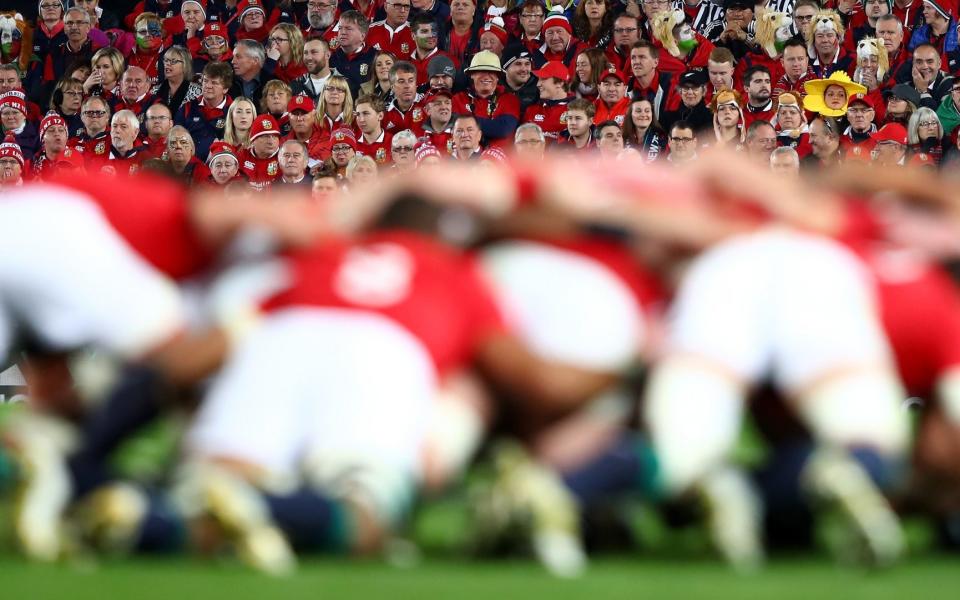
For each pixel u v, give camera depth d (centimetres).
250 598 1116
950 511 1494
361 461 1305
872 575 1297
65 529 1312
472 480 1742
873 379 1444
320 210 1673
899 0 4453
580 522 1381
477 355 1502
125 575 1210
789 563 1378
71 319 1720
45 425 1460
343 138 4244
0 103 4944
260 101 4597
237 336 1515
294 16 4934
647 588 1206
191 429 1507
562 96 4347
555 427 1552
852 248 1595
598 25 4453
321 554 1317
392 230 1555
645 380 1633
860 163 1830
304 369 1357
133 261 1728
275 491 1273
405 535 1520
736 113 4106
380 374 1344
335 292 1404
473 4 4616
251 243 1722
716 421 1432
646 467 1412
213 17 4966
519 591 1183
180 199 1755
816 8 4344
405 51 4644
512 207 1645
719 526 1380
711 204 1683
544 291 1587
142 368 1481
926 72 4300
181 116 4641
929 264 1611
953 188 1716
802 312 1465
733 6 4388
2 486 1334
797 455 1399
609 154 4025
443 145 4334
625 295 1603
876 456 1401
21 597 1111
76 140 4756
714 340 1466
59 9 5084
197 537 1258
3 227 1719
